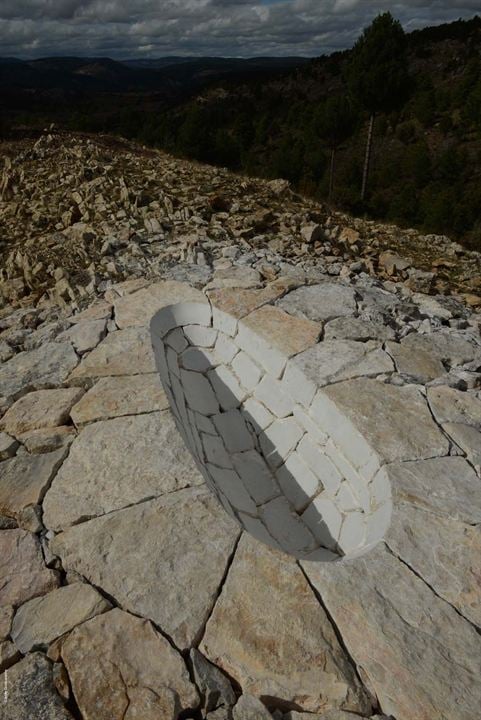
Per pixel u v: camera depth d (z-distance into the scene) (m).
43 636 2.38
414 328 5.33
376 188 50.22
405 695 2.20
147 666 2.25
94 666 2.25
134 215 8.78
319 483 4.04
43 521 2.97
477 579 2.67
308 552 3.63
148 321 5.07
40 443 3.51
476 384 4.42
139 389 4.04
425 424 3.84
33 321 5.51
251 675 2.25
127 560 2.72
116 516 2.97
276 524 3.81
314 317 5.29
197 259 6.62
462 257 10.28
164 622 2.43
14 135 17.77
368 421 3.86
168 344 5.11
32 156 14.02
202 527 2.89
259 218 8.60
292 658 2.30
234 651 2.33
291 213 9.77
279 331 5.00
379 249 9.73
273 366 4.69
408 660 2.31
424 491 3.22
